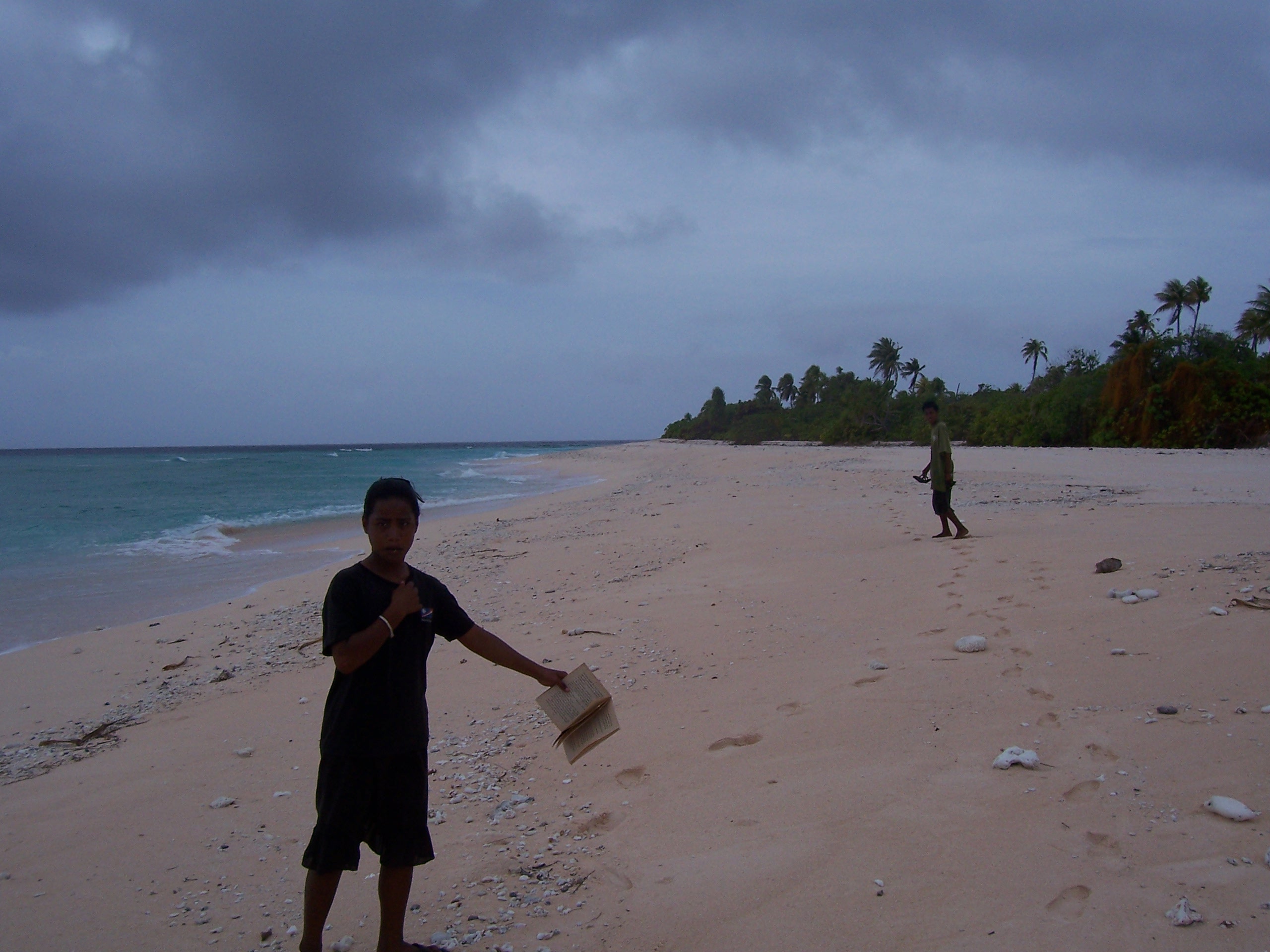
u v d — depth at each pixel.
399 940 2.85
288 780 4.91
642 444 112.50
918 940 2.67
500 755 4.93
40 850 4.18
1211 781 3.36
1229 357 43.03
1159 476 19.48
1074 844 3.09
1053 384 64.88
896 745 4.20
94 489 37.03
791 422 111.94
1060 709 4.31
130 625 10.20
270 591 11.96
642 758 4.54
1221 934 2.49
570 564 11.87
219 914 3.41
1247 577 6.01
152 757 5.50
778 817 3.63
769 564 9.98
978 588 7.17
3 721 6.70
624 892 3.23
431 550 14.88
